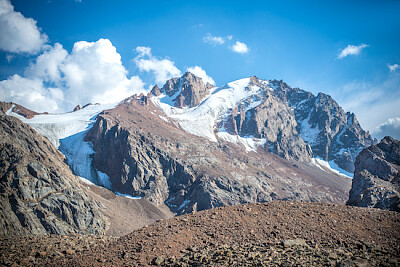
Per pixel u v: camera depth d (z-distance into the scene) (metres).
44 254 36.38
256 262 26.58
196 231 35.34
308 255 27.20
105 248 34.81
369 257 26.30
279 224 35.38
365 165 159.88
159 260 29.81
